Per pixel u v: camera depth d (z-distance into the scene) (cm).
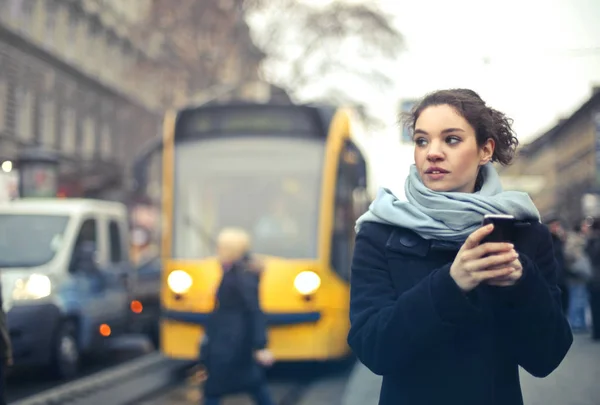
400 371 228
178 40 3484
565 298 1211
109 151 4366
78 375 1263
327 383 1130
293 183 1186
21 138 3412
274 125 1212
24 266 1184
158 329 1645
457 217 226
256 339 698
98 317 1283
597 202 1839
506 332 228
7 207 1272
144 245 3566
